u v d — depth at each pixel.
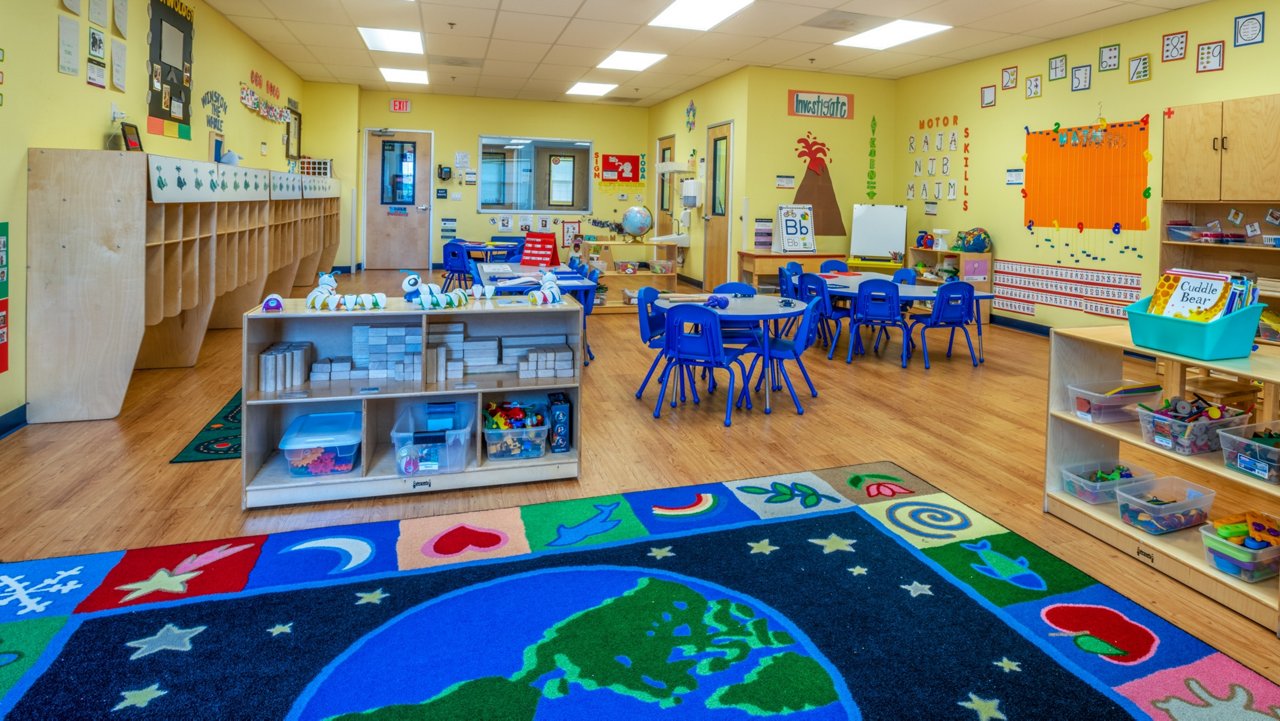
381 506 3.12
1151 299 2.74
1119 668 2.06
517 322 3.65
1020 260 7.74
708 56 8.43
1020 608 2.37
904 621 2.29
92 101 4.66
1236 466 2.44
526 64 9.16
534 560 2.66
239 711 1.84
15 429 3.98
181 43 6.10
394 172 11.93
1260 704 1.91
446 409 3.44
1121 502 2.83
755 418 4.52
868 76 9.38
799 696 1.93
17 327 3.97
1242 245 5.25
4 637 2.12
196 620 2.24
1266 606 2.26
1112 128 6.63
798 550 2.76
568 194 12.65
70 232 4.04
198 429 4.05
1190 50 5.93
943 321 6.04
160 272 4.37
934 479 3.51
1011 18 6.47
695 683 1.98
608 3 6.43
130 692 1.90
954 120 8.55
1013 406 4.83
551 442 3.56
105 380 4.17
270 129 8.88
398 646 2.12
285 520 2.97
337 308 3.17
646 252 12.67
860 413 4.65
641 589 2.46
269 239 6.64
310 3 6.59
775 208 9.23
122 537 2.78
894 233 9.03
